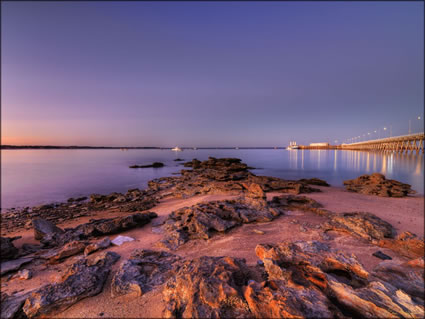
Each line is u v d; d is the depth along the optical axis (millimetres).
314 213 15523
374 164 61656
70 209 23859
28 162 96062
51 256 10109
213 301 4535
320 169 54094
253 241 10617
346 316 4473
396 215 15781
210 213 13750
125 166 77500
